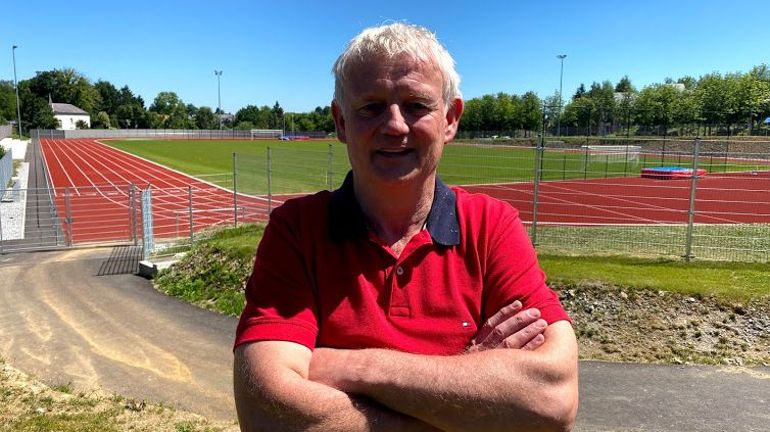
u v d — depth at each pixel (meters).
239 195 23.56
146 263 11.41
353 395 1.65
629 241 11.23
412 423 1.65
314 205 1.95
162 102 145.50
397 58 1.79
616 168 31.75
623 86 101.88
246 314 1.80
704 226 13.12
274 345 1.70
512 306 1.84
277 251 1.87
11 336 7.75
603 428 5.02
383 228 1.92
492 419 1.61
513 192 22.11
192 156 50.62
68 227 15.17
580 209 18.08
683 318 7.28
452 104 2.03
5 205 21.20
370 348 1.76
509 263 1.89
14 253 13.82
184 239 14.12
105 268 11.94
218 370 6.52
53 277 11.18
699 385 5.89
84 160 47.31
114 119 129.62
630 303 7.61
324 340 1.82
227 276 9.92
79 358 6.92
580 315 7.54
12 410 5.39
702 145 48.88
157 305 9.20
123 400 5.72
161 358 6.90
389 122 1.79
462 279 1.87
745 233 11.95
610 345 6.95
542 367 1.65
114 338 7.64
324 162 36.28
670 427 5.04
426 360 1.66
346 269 1.84
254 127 124.25
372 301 1.81
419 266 1.84
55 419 5.19
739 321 7.15
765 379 6.01
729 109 66.62
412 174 1.83
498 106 86.94
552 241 11.37
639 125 75.56
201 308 9.04
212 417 5.36
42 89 136.25
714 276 8.35
